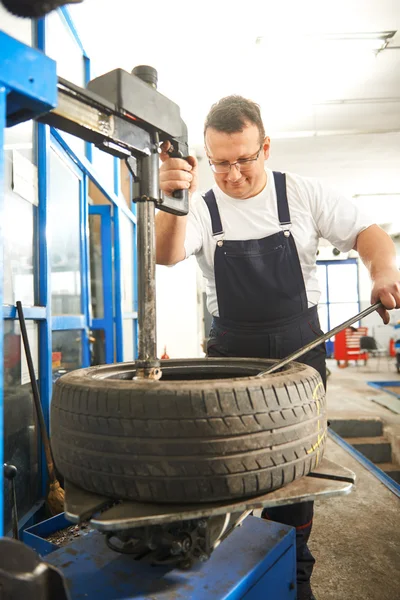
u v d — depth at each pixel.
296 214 1.52
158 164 0.88
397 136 7.16
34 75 0.61
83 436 0.71
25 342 1.94
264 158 1.49
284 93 5.51
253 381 0.72
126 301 4.38
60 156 2.63
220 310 1.59
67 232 2.84
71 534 1.85
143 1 3.52
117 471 0.68
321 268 15.40
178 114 0.92
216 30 4.09
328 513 2.54
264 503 0.69
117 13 3.55
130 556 0.92
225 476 0.67
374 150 7.89
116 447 0.68
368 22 4.15
